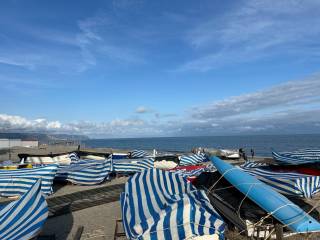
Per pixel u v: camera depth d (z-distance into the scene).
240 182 9.22
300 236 7.71
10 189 12.96
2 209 7.48
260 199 7.83
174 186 9.34
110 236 8.34
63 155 22.41
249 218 7.84
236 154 28.77
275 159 19.53
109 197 12.68
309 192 10.25
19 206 7.32
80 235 8.38
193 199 7.58
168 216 6.55
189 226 6.43
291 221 6.69
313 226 6.53
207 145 91.00
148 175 9.92
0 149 40.72
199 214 6.62
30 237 5.84
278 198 7.89
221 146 81.19
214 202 9.71
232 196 9.77
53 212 10.53
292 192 9.98
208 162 22.36
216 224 6.45
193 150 33.72
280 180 10.49
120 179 17.05
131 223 7.13
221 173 10.76
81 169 15.46
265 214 7.70
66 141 60.22
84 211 10.68
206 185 11.68
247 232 7.55
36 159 21.34
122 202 8.59
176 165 20.36
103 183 15.85
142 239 6.24
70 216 10.10
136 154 26.16
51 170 13.30
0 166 17.16
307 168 15.46
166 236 6.27
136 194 8.83
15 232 6.09
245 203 8.80
